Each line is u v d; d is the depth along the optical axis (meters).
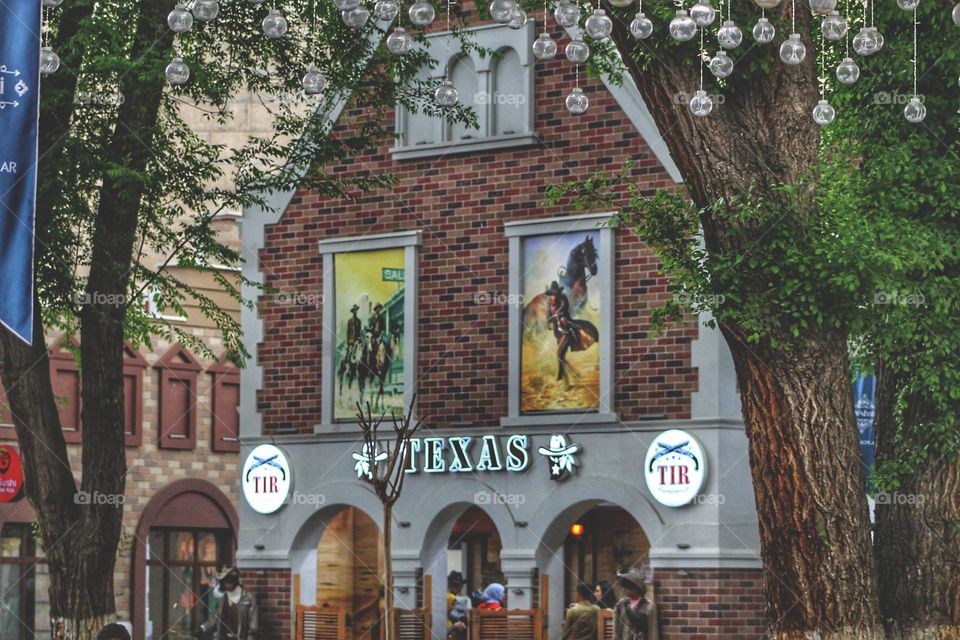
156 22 22.16
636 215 18.03
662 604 25.00
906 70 19.69
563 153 26.55
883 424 19.86
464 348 27.23
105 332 21.89
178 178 23.30
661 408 25.41
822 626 16.45
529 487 26.38
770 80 16.62
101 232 22.05
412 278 27.72
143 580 37.97
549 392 26.41
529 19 26.88
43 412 21.62
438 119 27.70
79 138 21.83
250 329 29.19
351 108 28.41
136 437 38.12
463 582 27.97
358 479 27.98
